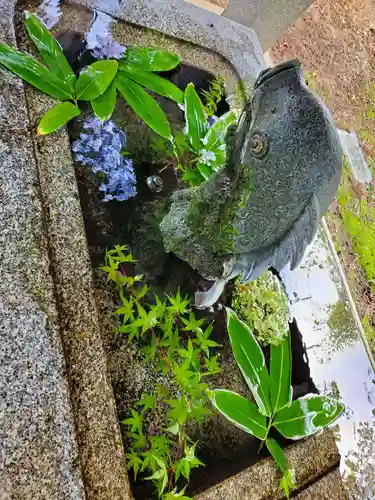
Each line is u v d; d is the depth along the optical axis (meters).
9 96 0.63
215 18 1.00
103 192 0.73
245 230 0.55
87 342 0.56
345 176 1.46
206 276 0.73
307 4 1.17
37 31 0.71
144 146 0.82
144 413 0.61
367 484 0.83
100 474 0.50
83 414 0.52
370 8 1.95
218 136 0.86
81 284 0.59
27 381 0.48
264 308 0.80
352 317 0.98
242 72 1.00
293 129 0.43
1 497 0.42
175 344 0.65
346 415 0.87
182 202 0.71
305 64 1.61
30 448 0.45
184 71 0.92
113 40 0.83
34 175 0.60
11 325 0.50
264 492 0.66
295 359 0.85
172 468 0.59
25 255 0.54
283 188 0.47
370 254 1.34
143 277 0.70
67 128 0.72
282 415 0.73
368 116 1.71
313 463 0.75
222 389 0.69
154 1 0.92
